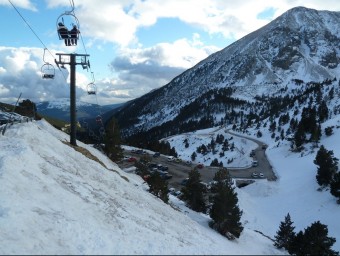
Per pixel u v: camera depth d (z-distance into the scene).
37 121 49.25
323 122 148.75
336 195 61.69
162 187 42.44
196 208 49.78
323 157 72.81
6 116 42.25
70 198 21.28
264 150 156.62
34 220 16.83
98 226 19.02
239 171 104.81
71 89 39.16
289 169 100.50
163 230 23.53
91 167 32.12
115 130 72.31
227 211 35.84
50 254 14.80
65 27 30.86
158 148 144.12
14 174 20.31
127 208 25.09
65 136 50.47
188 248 21.02
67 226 17.45
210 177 90.56
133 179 52.56
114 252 16.72
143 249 18.17
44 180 21.94
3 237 14.79
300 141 119.12
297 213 64.62
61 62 37.97
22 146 25.00
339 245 48.72
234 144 195.75
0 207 16.88
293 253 37.25
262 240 41.28
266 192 79.69
